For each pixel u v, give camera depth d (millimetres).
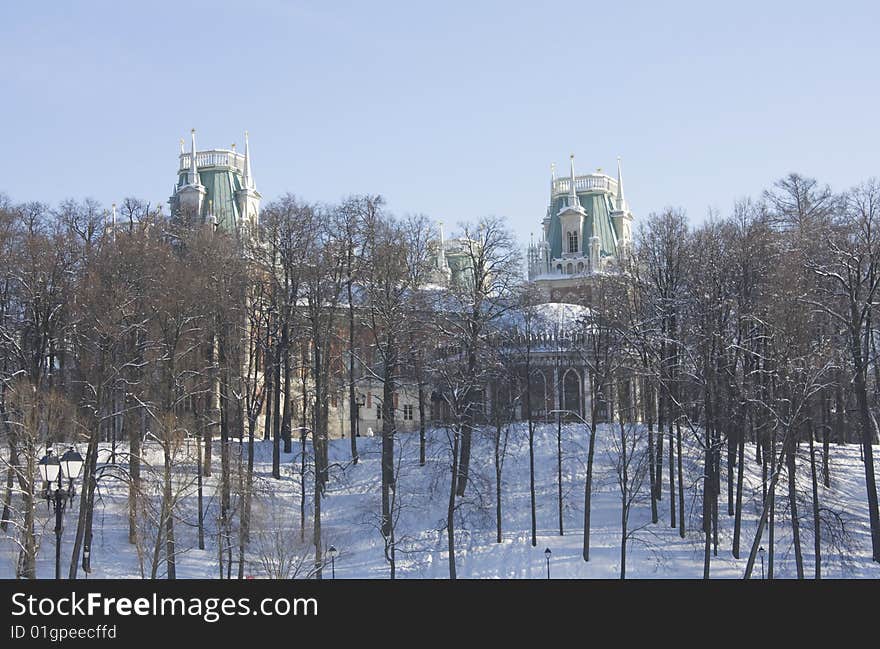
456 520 75688
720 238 86562
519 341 82438
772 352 67375
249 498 67125
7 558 63875
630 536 66125
